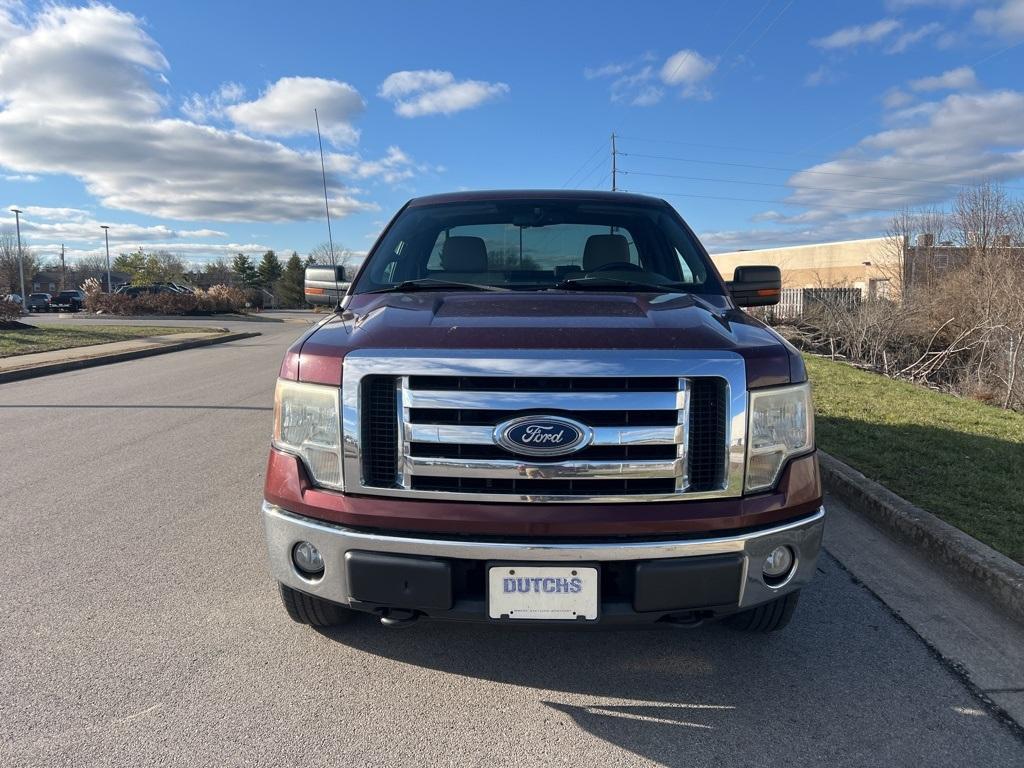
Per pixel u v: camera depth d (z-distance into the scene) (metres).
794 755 2.29
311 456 2.40
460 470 2.24
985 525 3.97
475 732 2.41
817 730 2.42
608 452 2.24
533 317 2.55
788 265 48.34
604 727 2.44
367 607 2.37
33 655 2.87
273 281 84.88
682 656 2.91
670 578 2.24
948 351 14.27
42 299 51.44
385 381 2.31
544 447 2.20
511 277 3.56
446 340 2.31
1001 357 12.56
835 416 7.24
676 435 2.25
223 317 38.12
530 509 2.24
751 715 2.50
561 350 2.24
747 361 2.31
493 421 2.23
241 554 3.95
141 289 42.53
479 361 2.21
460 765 2.24
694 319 2.58
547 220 3.82
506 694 2.63
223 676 2.73
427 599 2.26
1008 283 14.88
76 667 2.78
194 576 3.65
